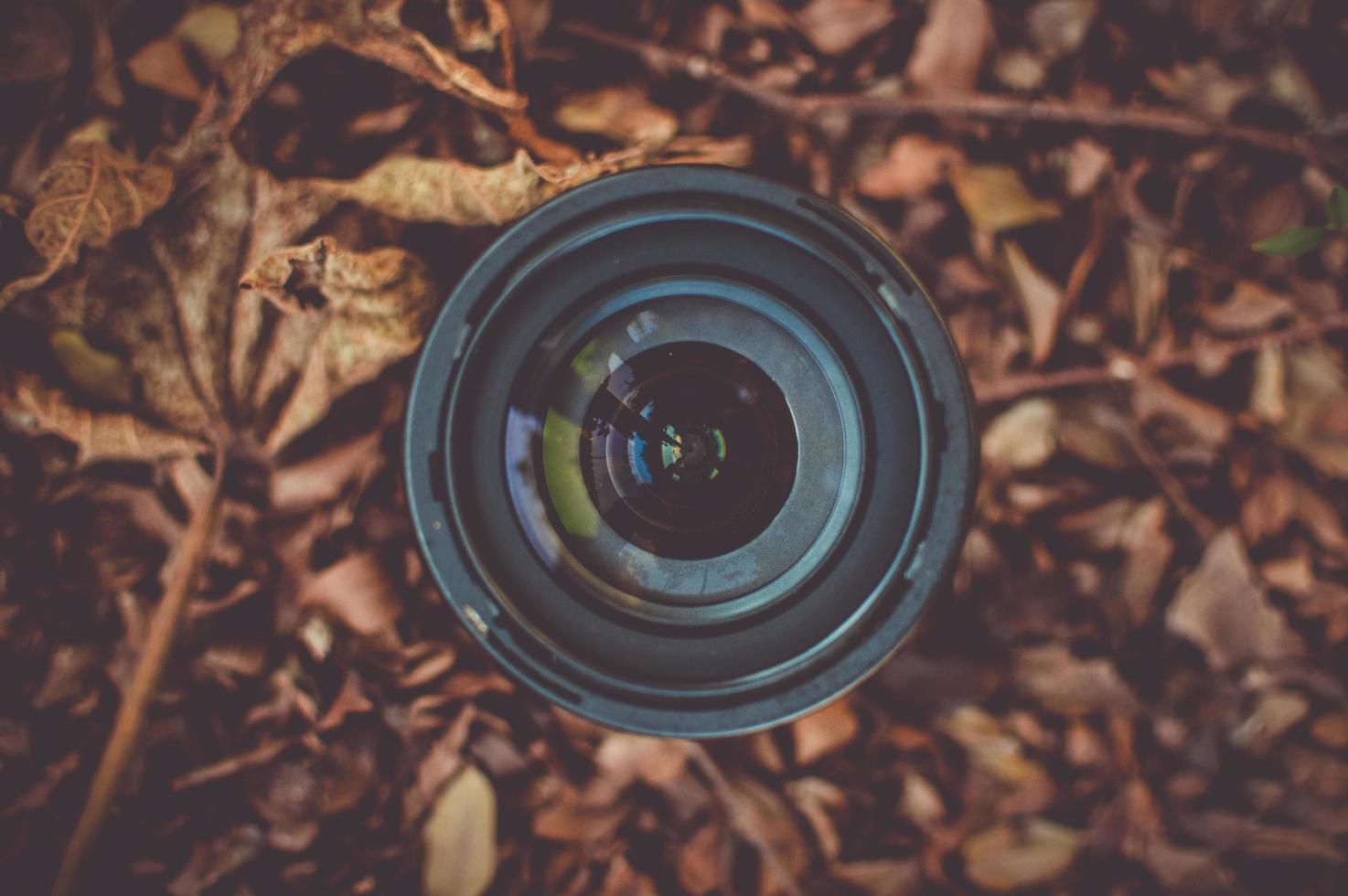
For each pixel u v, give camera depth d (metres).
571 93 0.20
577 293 0.18
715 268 0.18
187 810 0.20
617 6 0.20
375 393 0.20
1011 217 0.20
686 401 0.18
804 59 0.20
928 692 0.20
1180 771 0.20
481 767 0.20
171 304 0.19
